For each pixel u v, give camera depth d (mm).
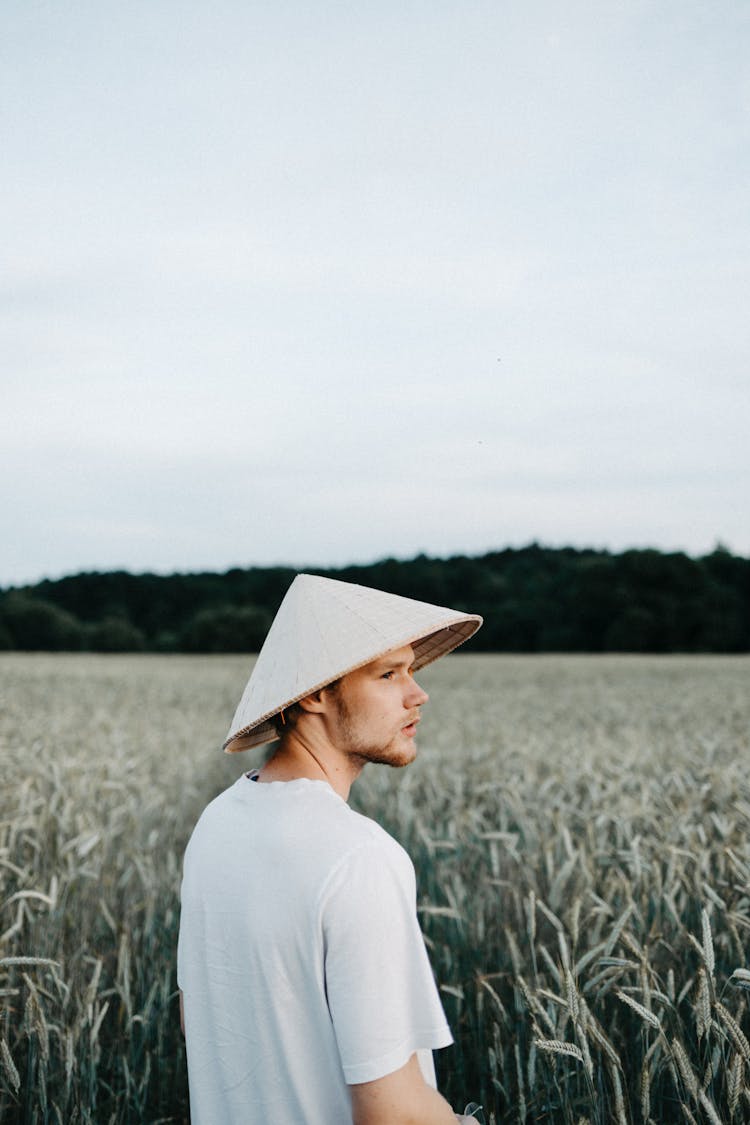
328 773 1634
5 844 4277
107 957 3707
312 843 1417
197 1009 1536
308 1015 1391
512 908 4078
